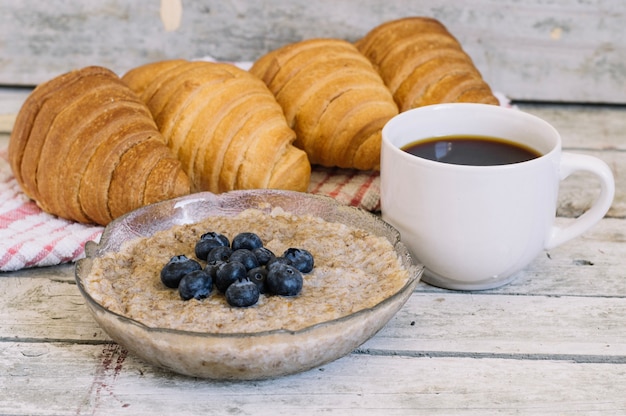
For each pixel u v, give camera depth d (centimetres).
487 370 57
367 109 73
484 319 60
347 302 56
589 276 64
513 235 60
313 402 54
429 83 76
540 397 55
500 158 63
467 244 60
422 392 55
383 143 62
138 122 68
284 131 71
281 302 56
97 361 57
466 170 58
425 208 60
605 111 92
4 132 82
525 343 59
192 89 71
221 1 90
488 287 63
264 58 79
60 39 91
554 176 60
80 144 67
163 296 57
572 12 90
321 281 58
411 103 76
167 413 54
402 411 54
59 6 90
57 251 64
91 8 90
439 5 90
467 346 58
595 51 92
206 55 92
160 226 64
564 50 92
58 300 62
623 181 76
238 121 70
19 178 70
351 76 74
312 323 54
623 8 90
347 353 56
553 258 66
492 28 91
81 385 55
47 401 54
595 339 59
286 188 70
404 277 58
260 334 53
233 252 59
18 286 63
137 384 55
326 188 74
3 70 92
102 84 69
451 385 56
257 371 54
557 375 56
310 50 76
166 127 71
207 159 70
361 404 54
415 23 80
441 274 62
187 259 58
